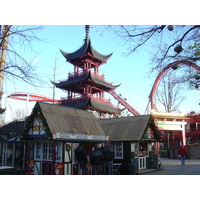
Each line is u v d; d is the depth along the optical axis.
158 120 37.88
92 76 47.41
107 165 13.09
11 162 19.08
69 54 50.88
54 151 11.24
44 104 12.47
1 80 10.45
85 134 13.02
